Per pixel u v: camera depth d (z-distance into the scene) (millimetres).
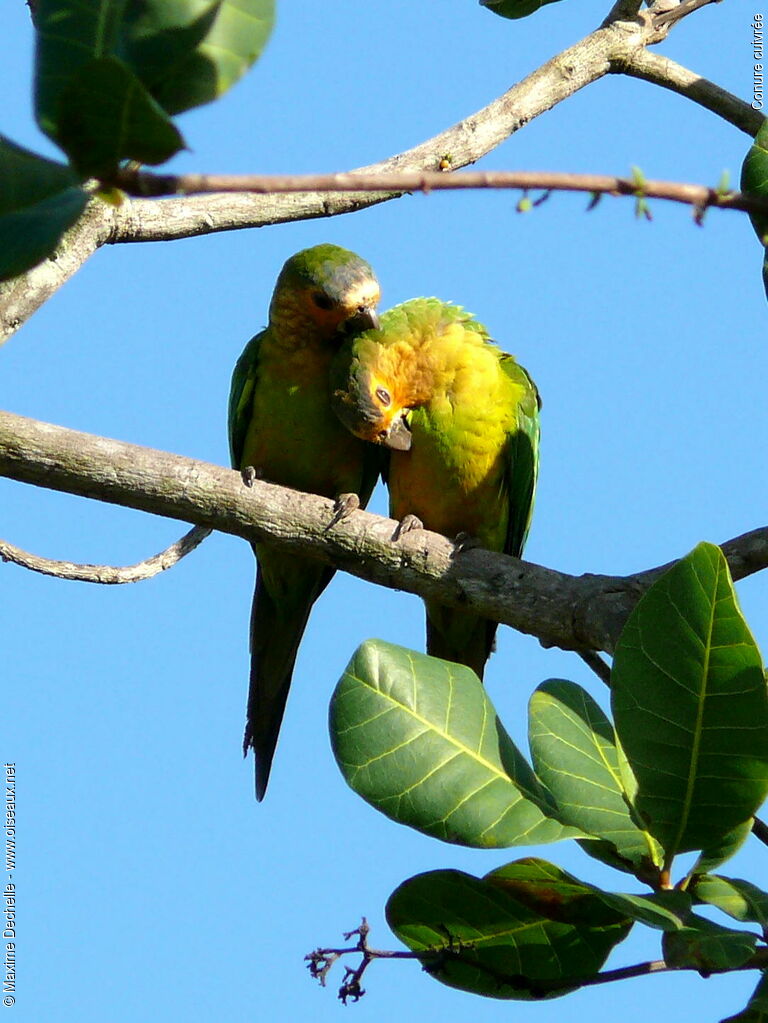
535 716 6574
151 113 3463
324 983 6434
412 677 6445
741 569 7777
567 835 6145
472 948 6504
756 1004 5391
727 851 6020
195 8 3826
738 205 4141
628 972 6125
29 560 9688
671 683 5688
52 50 3816
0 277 3518
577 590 8422
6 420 8117
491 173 3955
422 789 6199
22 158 3553
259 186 3654
